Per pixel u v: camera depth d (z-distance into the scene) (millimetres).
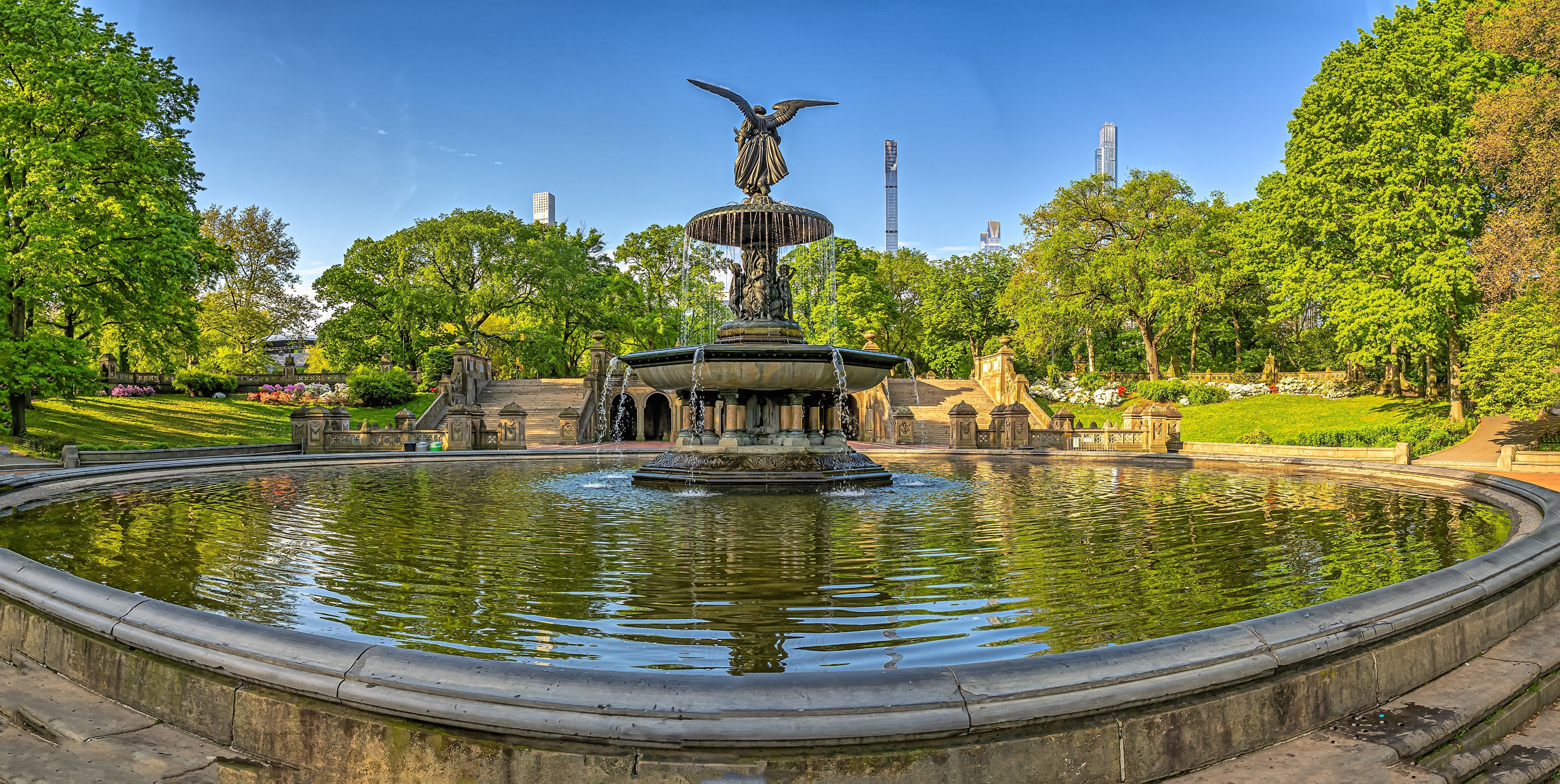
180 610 4062
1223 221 52531
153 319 26750
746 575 6863
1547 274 23172
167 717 3834
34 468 17453
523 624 5312
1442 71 30359
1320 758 3471
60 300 25625
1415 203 30281
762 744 2992
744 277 17047
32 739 3750
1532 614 5375
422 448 29312
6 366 22562
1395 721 3805
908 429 35688
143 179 25250
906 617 5500
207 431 34469
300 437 26750
